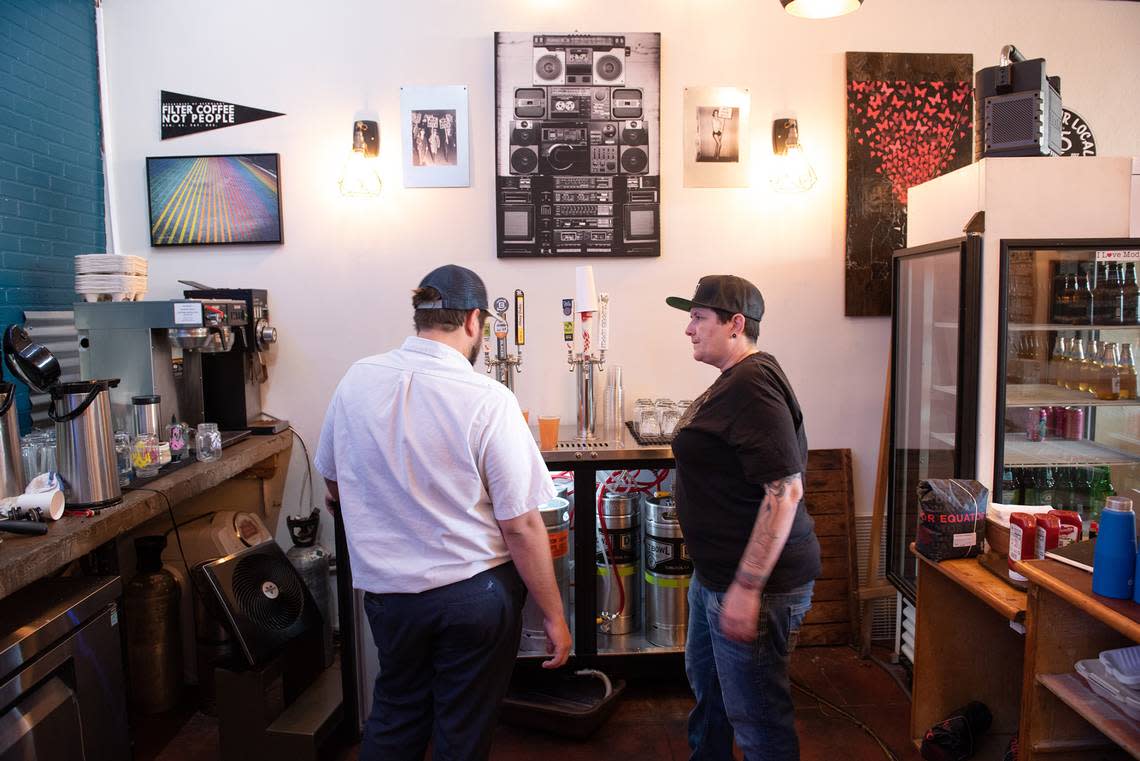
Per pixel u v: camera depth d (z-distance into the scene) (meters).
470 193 3.23
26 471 2.32
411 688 1.79
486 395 1.71
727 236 3.29
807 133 3.27
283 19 3.16
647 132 3.20
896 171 3.27
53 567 1.83
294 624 2.54
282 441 3.14
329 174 3.21
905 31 3.25
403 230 3.23
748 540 1.85
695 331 1.96
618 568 2.90
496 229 3.22
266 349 3.17
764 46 3.24
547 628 1.80
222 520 3.01
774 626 1.85
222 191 3.19
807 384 3.35
